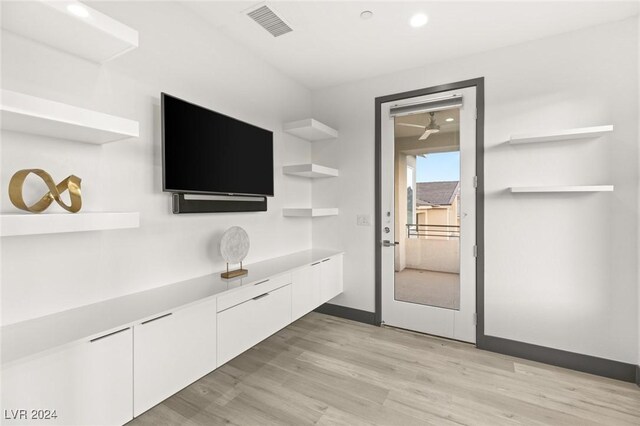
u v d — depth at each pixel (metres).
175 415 1.77
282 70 3.04
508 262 2.53
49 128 1.34
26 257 1.42
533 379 2.18
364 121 3.22
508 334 2.54
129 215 1.54
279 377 2.19
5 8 1.19
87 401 1.31
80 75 1.60
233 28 2.36
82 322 1.42
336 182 3.39
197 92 2.22
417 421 1.74
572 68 2.31
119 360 1.41
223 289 1.95
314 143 3.54
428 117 2.90
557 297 2.37
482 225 2.62
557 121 2.36
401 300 3.04
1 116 1.15
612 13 2.11
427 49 2.63
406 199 3.00
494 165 2.58
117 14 1.73
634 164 2.13
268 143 2.81
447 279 2.82
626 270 2.16
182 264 2.13
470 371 2.28
